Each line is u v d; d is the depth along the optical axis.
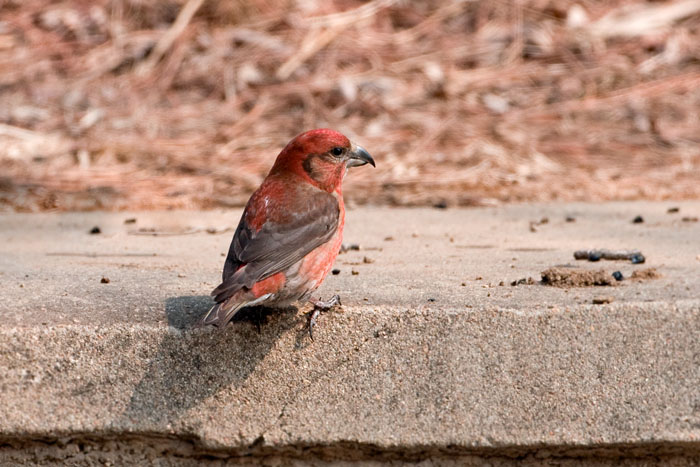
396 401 7.57
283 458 7.68
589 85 18.62
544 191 14.62
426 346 7.63
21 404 7.43
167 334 7.53
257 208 7.75
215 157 16.05
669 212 12.89
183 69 18.45
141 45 18.92
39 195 14.18
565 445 7.42
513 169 15.74
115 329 7.52
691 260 9.67
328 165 8.20
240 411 7.58
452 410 7.52
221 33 19.16
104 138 16.61
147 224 12.49
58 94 17.77
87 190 14.51
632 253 9.73
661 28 20.11
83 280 8.91
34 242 11.22
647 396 7.46
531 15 20.22
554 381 7.53
